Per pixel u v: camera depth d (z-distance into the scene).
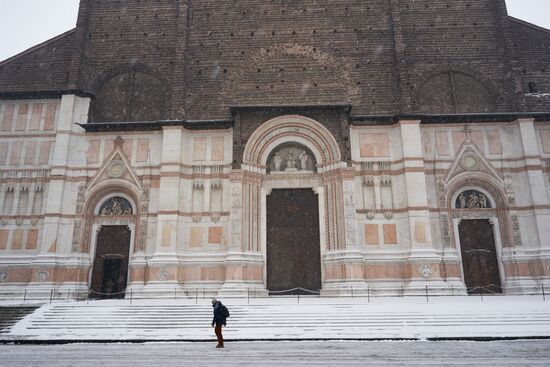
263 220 30.58
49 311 22.05
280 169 31.58
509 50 32.44
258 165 30.97
